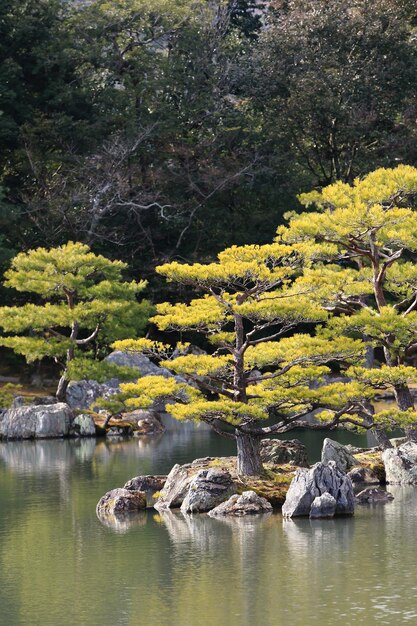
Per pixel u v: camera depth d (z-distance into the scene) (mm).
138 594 26312
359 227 43438
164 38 91062
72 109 82812
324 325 72438
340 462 42875
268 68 87188
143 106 87375
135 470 46250
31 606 25625
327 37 86812
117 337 62719
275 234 86125
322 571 27625
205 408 36531
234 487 37469
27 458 52062
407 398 44188
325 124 85000
